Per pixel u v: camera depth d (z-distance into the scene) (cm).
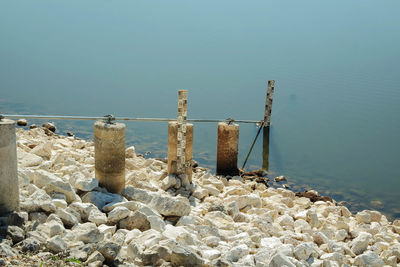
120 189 799
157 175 1022
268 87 1416
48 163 870
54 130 1634
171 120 1025
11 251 455
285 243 697
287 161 1530
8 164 532
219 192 1014
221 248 619
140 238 590
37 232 524
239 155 1600
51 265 455
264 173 1409
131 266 489
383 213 1124
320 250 686
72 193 693
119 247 503
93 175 893
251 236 685
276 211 869
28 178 702
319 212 975
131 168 1074
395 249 702
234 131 1226
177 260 503
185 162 1010
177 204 733
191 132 1018
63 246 502
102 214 653
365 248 735
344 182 1327
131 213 666
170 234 614
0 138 519
